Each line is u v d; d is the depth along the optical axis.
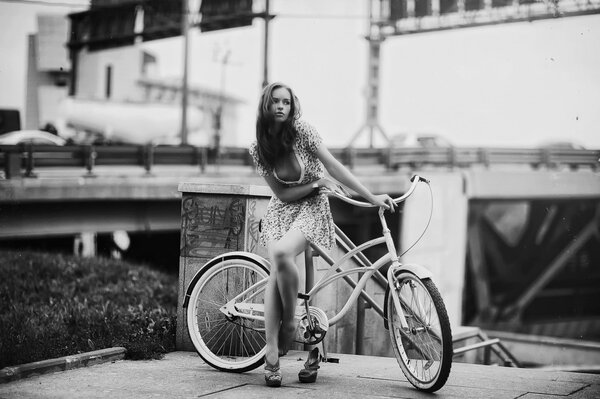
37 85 38.94
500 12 26.05
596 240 45.84
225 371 4.86
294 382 4.54
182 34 31.38
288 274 4.30
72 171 21.69
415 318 4.40
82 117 37.41
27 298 8.55
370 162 30.45
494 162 33.06
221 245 5.65
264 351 4.76
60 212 20.84
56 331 6.06
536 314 44.97
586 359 17.33
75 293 9.22
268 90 4.32
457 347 9.40
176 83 45.66
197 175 24.14
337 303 6.53
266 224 4.51
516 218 60.59
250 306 4.79
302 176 4.36
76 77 40.22
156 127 39.22
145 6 32.91
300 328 4.53
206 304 5.41
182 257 5.78
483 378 4.73
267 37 29.50
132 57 43.69
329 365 5.20
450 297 30.27
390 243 4.49
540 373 4.95
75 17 36.34
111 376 4.63
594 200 36.31
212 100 46.34
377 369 5.06
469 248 36.53
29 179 19.91
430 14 29.94
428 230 29.53
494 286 45.00
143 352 5.31
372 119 35.03
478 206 35.88
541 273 42.94
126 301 8.52
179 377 4.64
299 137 4.34
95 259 12.99
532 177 32.81
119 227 22.20
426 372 4.30
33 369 4.59
